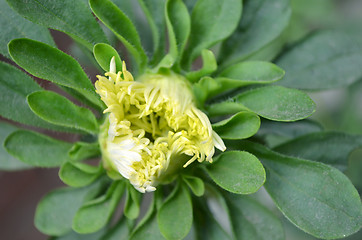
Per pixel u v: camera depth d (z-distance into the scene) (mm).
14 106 126
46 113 116
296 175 118
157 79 120
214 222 128
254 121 112
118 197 122
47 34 124
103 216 122
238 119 113
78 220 121
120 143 113
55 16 113
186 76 123
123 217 130
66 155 129
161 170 114
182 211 116
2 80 126
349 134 129
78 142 122
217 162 114
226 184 111
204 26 127
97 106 121
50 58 110
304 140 129
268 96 115
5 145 125
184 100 117
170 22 121
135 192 119
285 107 112
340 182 114
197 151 112
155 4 131
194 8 127
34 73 108
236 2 126
